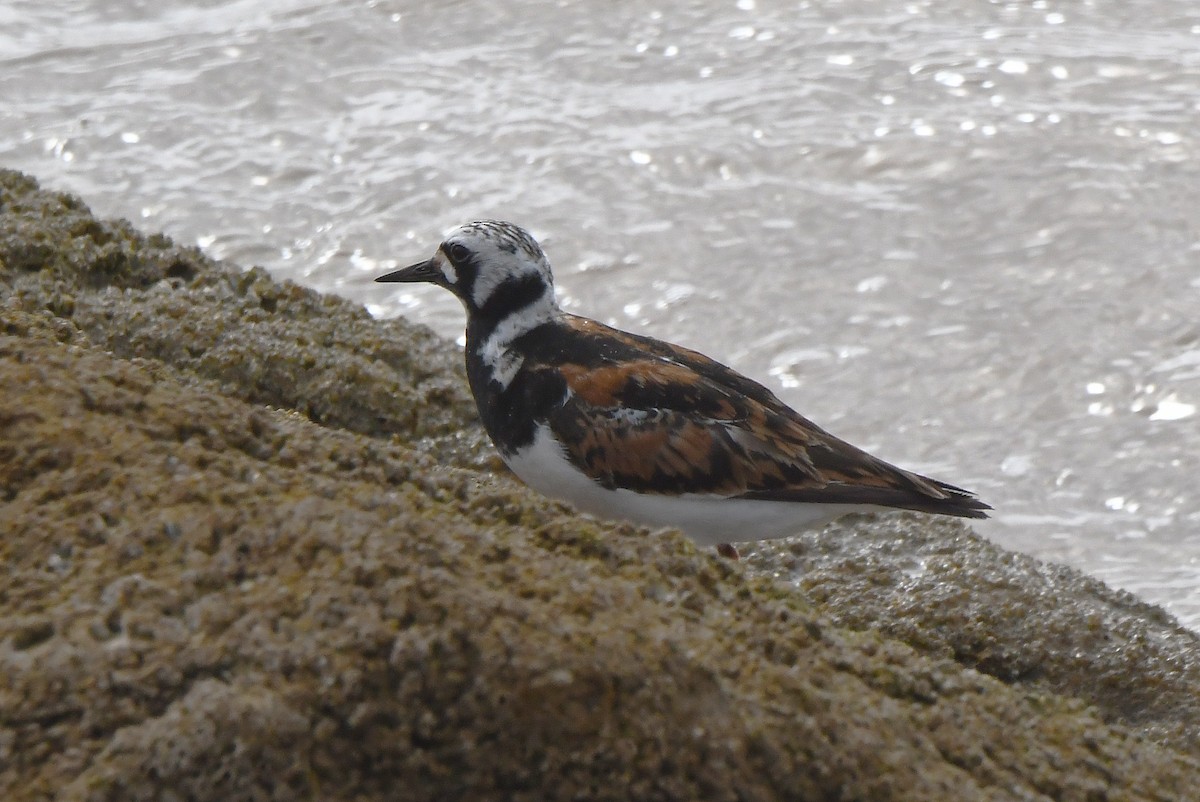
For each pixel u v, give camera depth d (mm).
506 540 6746
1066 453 14609
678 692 5910
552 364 10297
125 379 7336
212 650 5648
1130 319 15945
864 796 6062
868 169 18188
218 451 7086
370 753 5559
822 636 7059
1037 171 17875
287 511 6203
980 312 16234
